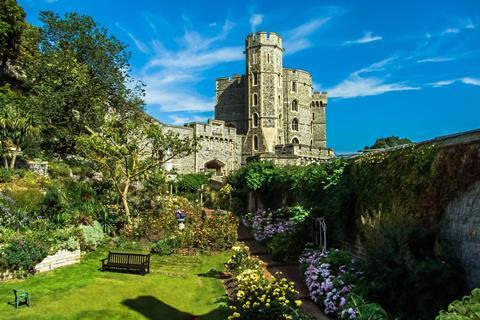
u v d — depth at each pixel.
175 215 20.86
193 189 35.12
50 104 27.70
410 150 9.23
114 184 22.42
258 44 53.53
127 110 33.91
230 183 32.12
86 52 33.12
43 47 32.94
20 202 16.36
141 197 23.66
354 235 11.66
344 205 12.02
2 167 21.58
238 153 52.28
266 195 23.17
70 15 33.06
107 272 13.65
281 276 12.48
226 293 11.31
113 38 34.00
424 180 8.52
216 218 20.59
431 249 7.79
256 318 7.45
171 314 9.72
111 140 21.34
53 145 29.28
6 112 22.94
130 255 14.24
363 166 11.29
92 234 16.75
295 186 16.27
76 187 21.66
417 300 6.86
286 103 57.09
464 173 7.41
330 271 10.30
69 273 13.23
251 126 52.91
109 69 33.28
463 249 7.31
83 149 21.05
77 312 9.65
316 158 41.19
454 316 4.87
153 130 21.39
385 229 8.05
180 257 16.14
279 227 16.75
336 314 8.80
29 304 9.92
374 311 7.00
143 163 22.17
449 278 6.93
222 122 48.84
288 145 40.59
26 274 12.56
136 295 11.23
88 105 29.97
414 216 8.64
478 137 7.14
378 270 7.85
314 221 14.31
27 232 14.09
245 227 22.91
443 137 8.27
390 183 9.80
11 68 33.34
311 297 10.12
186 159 44.69
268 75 53.19
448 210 7.80
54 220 16.23
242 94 57.22
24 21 33.59
